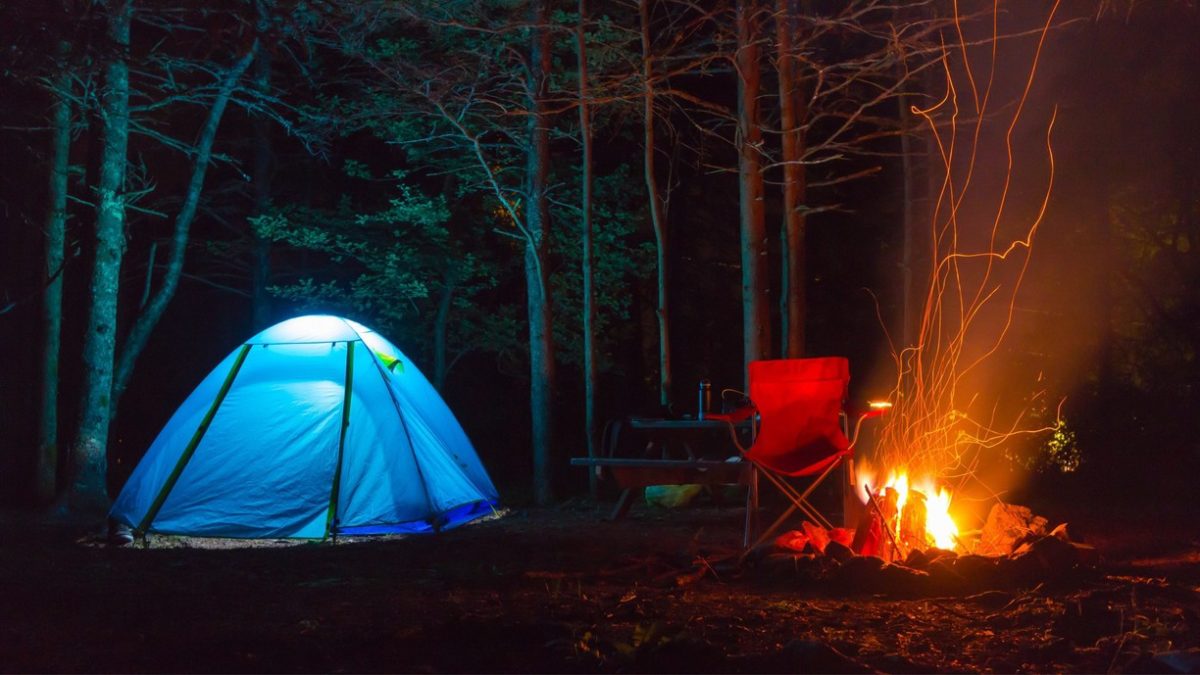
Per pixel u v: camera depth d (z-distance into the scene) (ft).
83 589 20.25
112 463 56.24
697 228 65.46
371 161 56.80
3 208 49.49
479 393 65.92
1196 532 28.09
